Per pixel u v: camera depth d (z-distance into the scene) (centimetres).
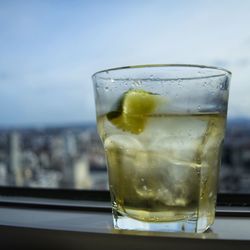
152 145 18
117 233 18
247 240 17
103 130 20
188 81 18
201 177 18
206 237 17
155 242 17
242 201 23
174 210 18
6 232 19
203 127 18
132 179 18
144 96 18
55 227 19
